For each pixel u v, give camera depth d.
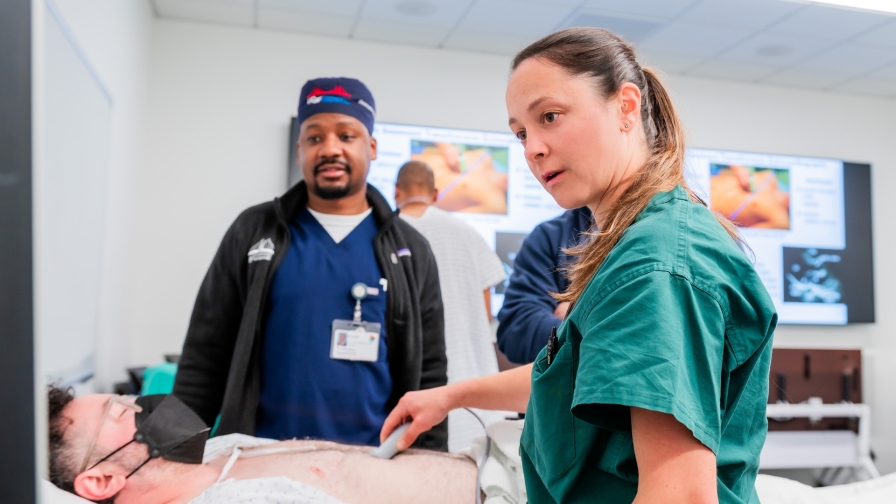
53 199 1.50
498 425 1.18
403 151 3.63
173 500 1.05
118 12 2.47
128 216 2.90
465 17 3.35
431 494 1.09
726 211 4.00
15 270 0.44
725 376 0.61
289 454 1.17
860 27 3.26
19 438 0.44
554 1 3.13
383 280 1.66
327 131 1.69
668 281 0.59
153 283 3.32
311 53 3.60
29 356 0.44
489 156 3.72
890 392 2.78
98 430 1.03
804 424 2.82
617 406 0.60
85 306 1.95
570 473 0.68
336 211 1.76
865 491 1.39
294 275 1.62
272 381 1.57
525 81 0.72
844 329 4.16
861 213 4.17
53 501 0.89
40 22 0.44
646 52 3.70
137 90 3.01
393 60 3.71
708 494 0.53
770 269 4.02
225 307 1.64
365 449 1.22
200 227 3.40
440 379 1.73
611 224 0.70
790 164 4.10
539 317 1.60
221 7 3.29
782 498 1.16
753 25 3.29
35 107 0.44
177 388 1.60
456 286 2.24
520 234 3.72
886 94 4.32
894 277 4.28
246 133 3.49
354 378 1.59
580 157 0.71
